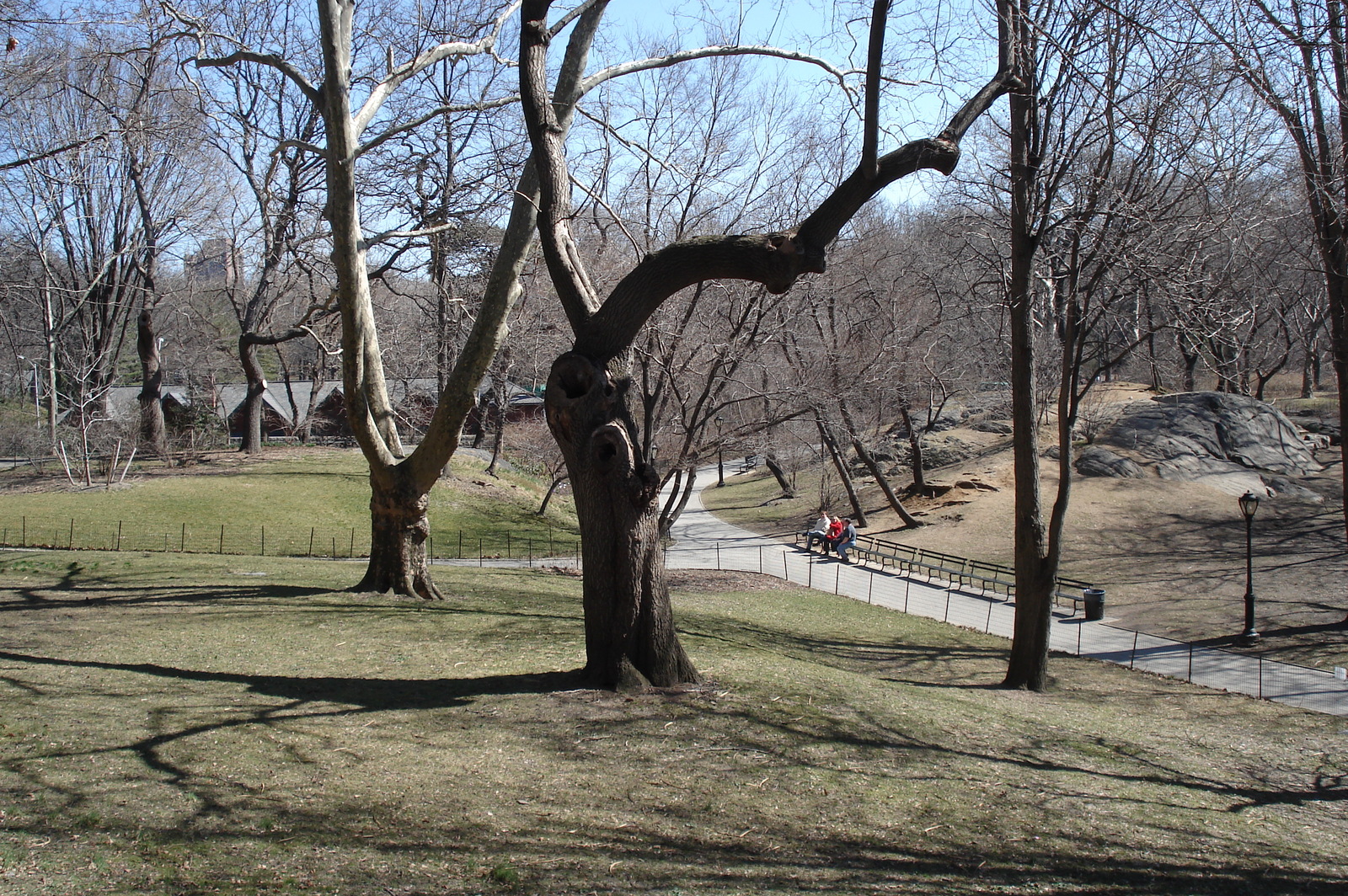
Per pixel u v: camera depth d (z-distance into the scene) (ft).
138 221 107.55
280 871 15.93
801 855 19.01
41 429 129.80
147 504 92.79
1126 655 58.80
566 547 102.37
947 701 37.11
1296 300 85.56
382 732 24.52
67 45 58.44
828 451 118.21
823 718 29.07
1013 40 34.55
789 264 26.81
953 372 110.42
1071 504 104.83
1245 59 35.06
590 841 18.60
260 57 41.27
